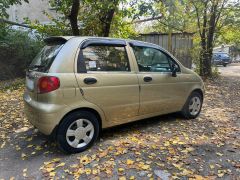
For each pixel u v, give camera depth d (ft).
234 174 11.61
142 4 33.99
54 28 34.09
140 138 15.43
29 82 14.21
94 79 13.34
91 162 12.49
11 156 13.42
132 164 12.32
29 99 13.94
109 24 32.07
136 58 15.51
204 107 23.71
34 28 35.42
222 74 55.88
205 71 46.93
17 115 20.27
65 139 12.87
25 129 17.26
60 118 12.44
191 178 11.20
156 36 45.78
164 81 16.75
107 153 13.38
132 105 15.12
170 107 17.60
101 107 13.76
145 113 16.11
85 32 33.17
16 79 36.91
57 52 12.94
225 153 13.67
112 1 28.66
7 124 18.22
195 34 46.09
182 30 45.50
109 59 14.29
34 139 15.55
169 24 44.39
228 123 18.88
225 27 47.55
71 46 13.07
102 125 14.29
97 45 13.96
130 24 36.58
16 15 55.83
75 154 13.33
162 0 40.19
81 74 13.01
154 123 18.29
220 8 43.60
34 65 14.40
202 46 46.01
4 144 14.90
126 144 14.49
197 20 44.50
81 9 33.30
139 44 15.93
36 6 55.16
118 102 14.43
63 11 31.89
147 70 16.06
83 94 13.00
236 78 48.19
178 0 43.14
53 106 12.25
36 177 11.36
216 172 11.74
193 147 14.32
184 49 46.75
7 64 37.99
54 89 12.20
